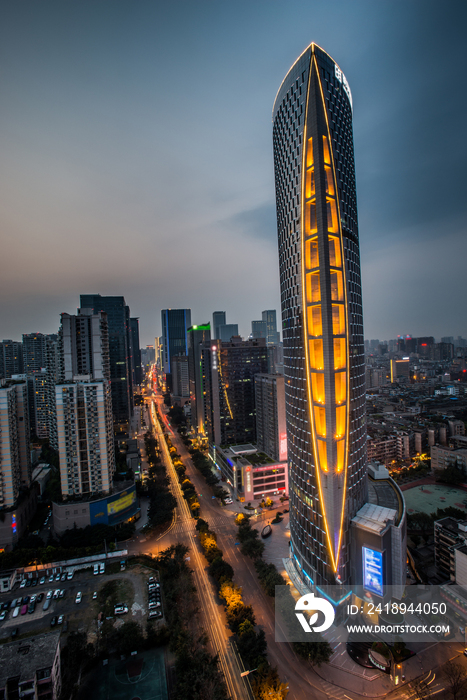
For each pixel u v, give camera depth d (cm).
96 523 15062
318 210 9762
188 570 11625
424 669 8400
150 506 17138
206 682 7444
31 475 18488
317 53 10131
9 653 7888
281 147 11850
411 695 7806
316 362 10131
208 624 9750
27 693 7275
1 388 15075
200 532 14500
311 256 10162
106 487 15850
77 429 15575
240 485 18275
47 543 14325
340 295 10000
